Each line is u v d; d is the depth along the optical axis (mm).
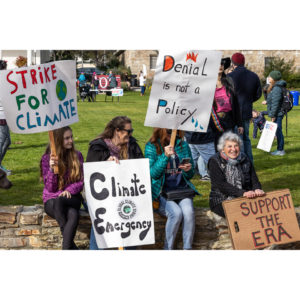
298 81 30062
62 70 4969
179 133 5320
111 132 5172
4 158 8945
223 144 5305
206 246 5469
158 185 5129
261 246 5191
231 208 5168
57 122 4926
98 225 4953
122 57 38969
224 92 7012
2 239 5367
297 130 13281
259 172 8250
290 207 5344
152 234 5039
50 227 5391
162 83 5051
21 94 4789
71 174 4988
